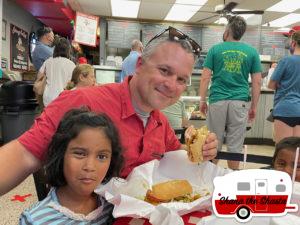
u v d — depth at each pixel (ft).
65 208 2.72
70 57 13.17
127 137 3.47
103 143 2.69
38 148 2.97
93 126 2.70
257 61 9.53
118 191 2.83
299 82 8.47
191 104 14.88
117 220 2.48
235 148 9.55
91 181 2.64
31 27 27.48
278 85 8.96
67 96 3.34
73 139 2.63
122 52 28.55
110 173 2.89
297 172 3.08
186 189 2.96
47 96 11.60
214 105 9.65
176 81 3.22
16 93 13.39
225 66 9.36
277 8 23.94
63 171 2.68
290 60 8.57
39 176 3.67
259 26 24.48
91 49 33.06
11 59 22.70
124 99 3.49
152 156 3.63
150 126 3.66
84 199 2.79
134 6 24.07
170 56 3.13
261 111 18.35
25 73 23.03
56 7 21.68
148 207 2.41
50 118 3.11
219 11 20.24
